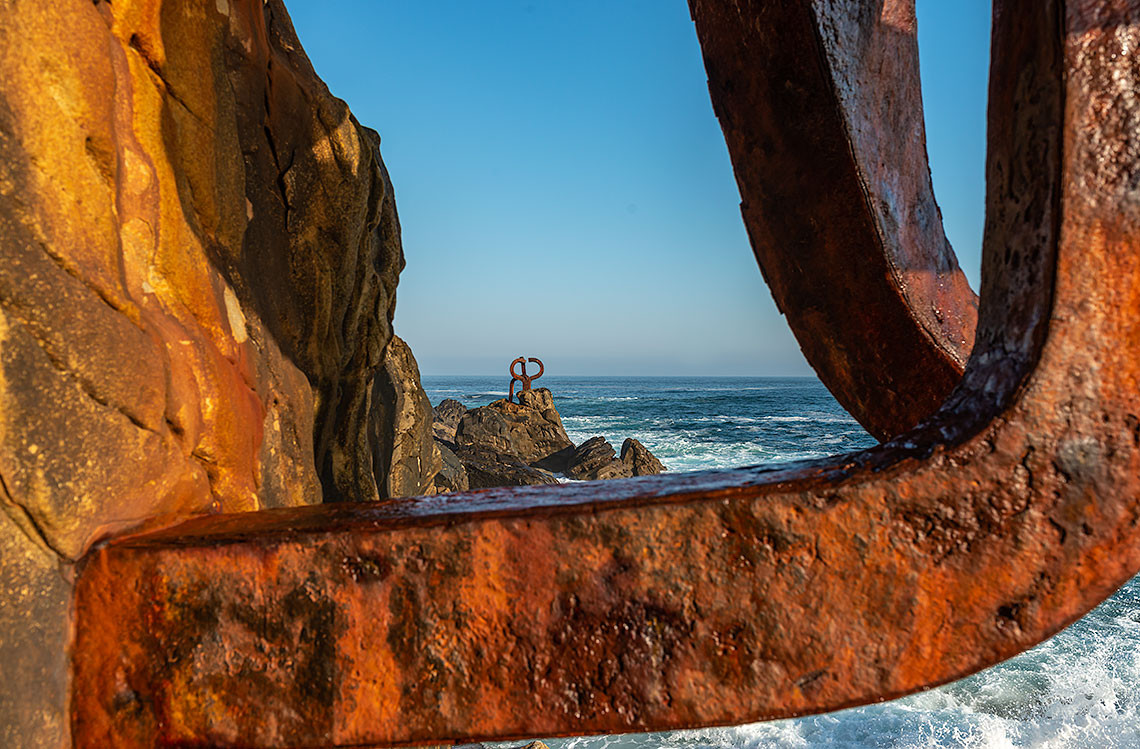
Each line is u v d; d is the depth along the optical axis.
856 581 1.05
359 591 1.12
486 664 1.10
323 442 3.27
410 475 5.88
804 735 6.41
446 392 91.31
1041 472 1.01
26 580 1.03
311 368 2.76
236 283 1.95
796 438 31.23
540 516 1.11
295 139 2.61
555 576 1.10
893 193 2.27
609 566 1.10
